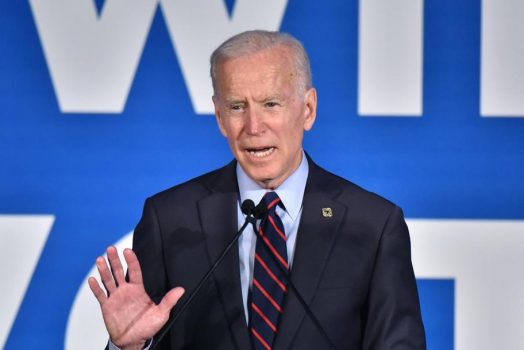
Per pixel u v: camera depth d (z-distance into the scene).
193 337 6.72
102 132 10.61
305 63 6.60
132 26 10.62
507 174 10.51
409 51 10.53
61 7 10.61
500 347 10.48
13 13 10.59
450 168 10.53
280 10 10.59
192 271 6.85
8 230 10.53
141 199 10.63
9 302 10.51
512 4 10.52
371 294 6.71
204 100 10.63
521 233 10.50
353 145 10.57
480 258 10.51
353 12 10.57
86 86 10.59
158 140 10.62
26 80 10.59
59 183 10.59
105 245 10.61
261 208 6.43
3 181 10.54
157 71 10.62
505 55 10.49
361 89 10.55
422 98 10.54
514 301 10.48
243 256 6.86
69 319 10.54
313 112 6.94
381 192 10.56
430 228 10.53
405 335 6.47
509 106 10.49
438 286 10.52
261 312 6.57
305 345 6.49
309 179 7.13
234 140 6.51
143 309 6.19
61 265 10.56
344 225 6.90
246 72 6.30
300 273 6.68
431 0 10.54
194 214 7.07
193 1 10.62
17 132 10.57
